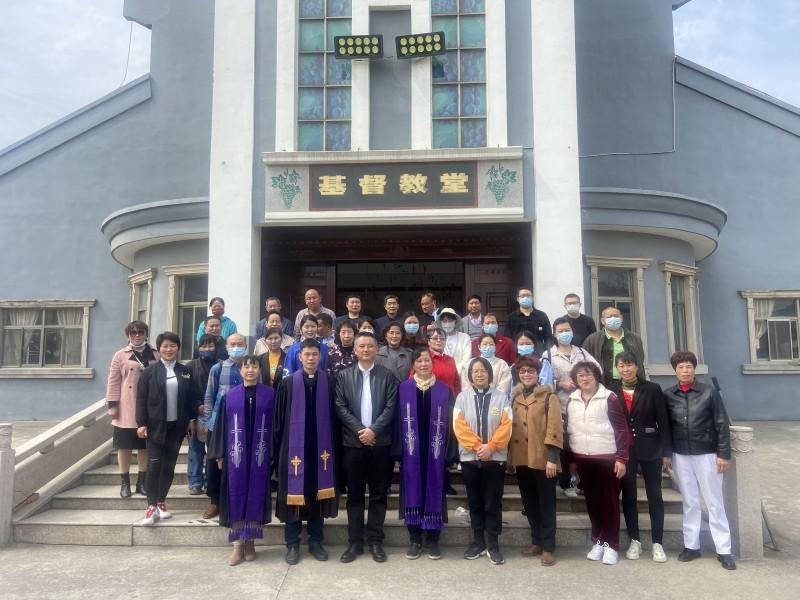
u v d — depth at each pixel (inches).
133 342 236.8
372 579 174.2
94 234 475.2
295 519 186.2
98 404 267.6
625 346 223.0
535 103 289.3
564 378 215.0
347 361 218.7
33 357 473.7
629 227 365.7
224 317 265.1
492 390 193.9
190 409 222.1
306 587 168.6
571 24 292.5
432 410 195.8
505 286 334.0
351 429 190.1
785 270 465.4
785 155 473.7
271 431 194.7
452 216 284.5
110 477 244.8
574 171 284.2
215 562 188.7
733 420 450.6
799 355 462.6
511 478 241.0
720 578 176.2
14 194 482.3
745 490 195.3
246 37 300.4
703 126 476.1
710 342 459.2
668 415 196.5
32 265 475.5
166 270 373.1
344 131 298.8
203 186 462.6
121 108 479.8
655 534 192.4
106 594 164.2
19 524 208.2
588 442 191.8
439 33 290.7
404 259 335.0
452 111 296.4
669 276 389.1
